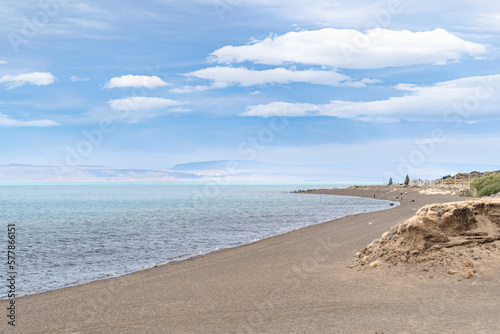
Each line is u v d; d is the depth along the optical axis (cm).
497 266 1397
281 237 3172
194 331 1009
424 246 1553
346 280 1457
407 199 10288
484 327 911
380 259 1616
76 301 1381
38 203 11106
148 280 1706
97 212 7344
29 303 1391
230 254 2427
